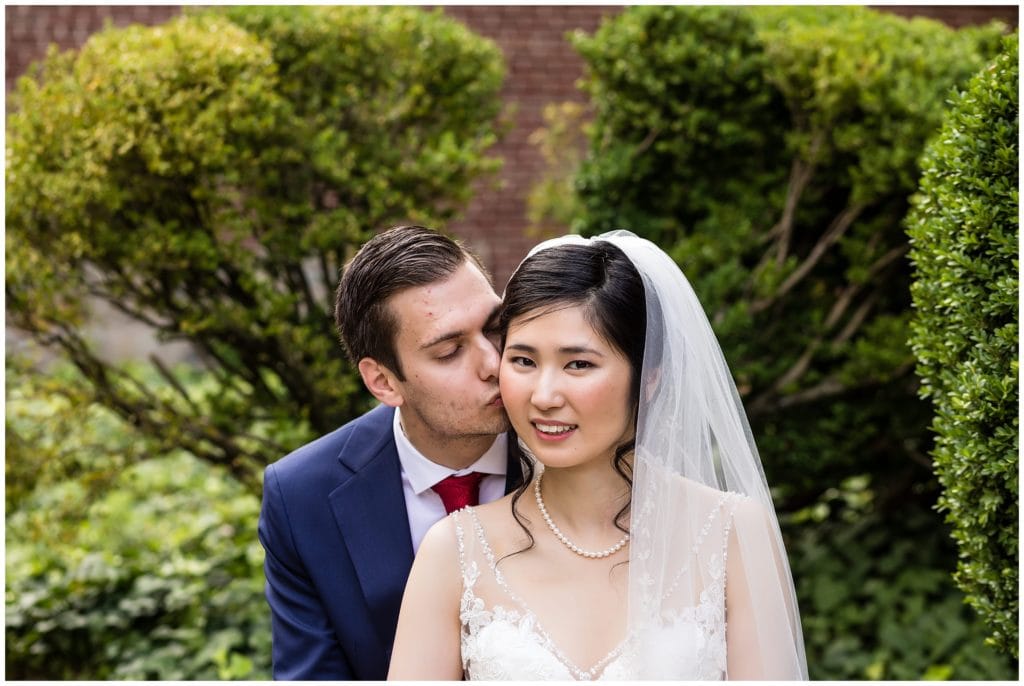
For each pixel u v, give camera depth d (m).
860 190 4.01
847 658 4.12
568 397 1.94
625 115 4.32
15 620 4.19
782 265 4.25
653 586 1.99
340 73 4.08
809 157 4.14
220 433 4.21
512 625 2.01
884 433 4.43
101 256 3.80
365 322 2.22
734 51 4.13
